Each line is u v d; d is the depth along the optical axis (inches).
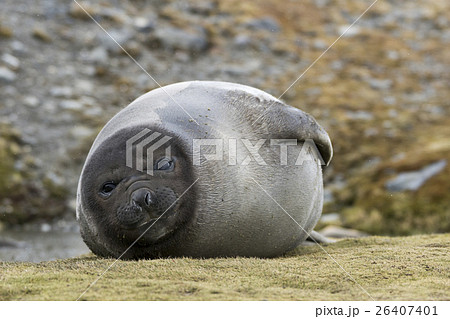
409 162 2036.2
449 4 4065.0
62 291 510.3
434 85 3157.0
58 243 1412.4
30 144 2132.1
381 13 3863.2
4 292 513.3
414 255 677.3
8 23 2792.8
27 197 1868.8
